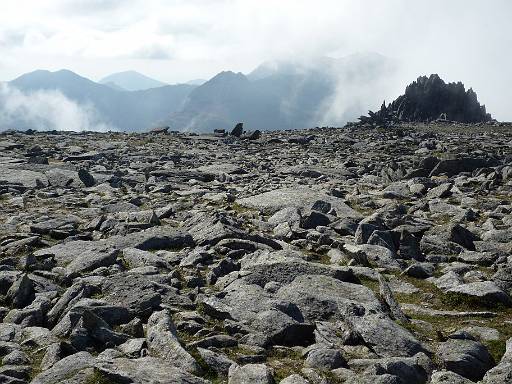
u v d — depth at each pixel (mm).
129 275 13586
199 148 59531
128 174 37844
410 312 13195
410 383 9242
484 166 39562
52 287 14188
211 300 12492
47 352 10086
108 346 10422
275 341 10922
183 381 8742
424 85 148375
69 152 49844
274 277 14438
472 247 19312
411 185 32531
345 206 25234
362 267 15922
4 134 71500
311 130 93750
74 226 21453
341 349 10602
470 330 11742
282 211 23062
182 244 18875
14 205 25766
